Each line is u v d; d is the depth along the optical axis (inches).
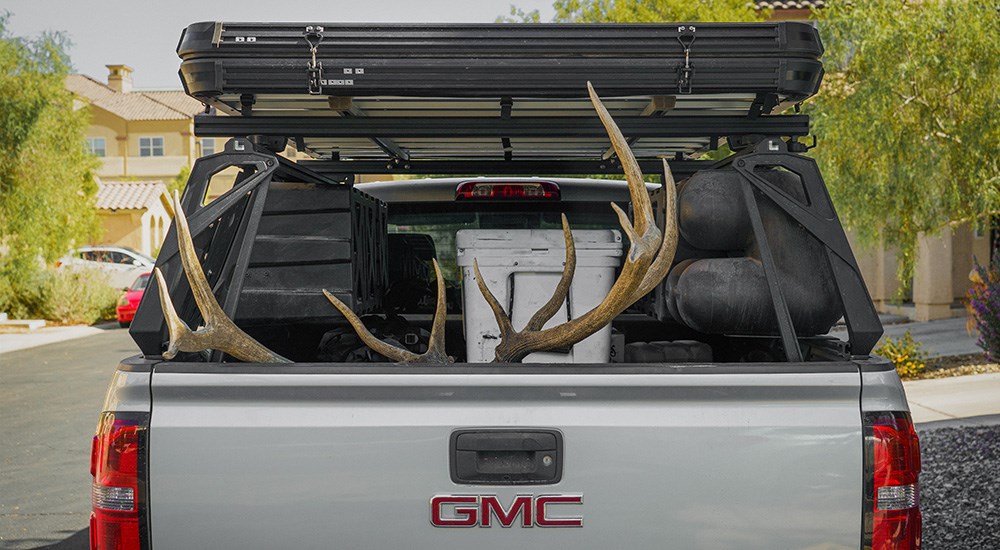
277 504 104.7
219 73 123.3
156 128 2209.6
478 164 187.9
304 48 122.8
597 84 123.6
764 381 105.9
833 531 105.7
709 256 157.6
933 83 422.0
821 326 133.6
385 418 105.2
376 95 126.6
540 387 105.5
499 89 124.1
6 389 545.0
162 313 116.8
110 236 1829.5
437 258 206.1
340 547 105.0
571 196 202.5
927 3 426.3
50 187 945.5
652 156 197.2
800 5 739.4
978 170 426.0
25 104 911.0
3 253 997.2
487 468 105.6
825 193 121.4
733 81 123.8
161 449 105.0
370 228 175.2
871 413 106.7
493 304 127.0
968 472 279.4
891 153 429.1
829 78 443.2
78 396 515.8
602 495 105.3
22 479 322.7
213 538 105.0
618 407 105.9
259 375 105.2
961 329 639.8
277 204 150.3
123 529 104.8
